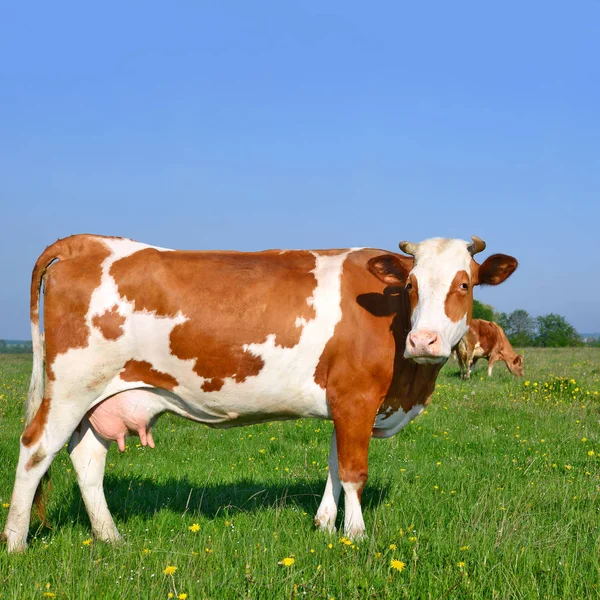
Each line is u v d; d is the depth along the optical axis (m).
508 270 5.41
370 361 5.40
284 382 5.42
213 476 7.54
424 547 4.76
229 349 5.28
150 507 6.29
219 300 5.28
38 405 5.28
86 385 5.24
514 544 4.71
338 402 5.43
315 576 4.13
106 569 4.41
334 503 5.71
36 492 5.21
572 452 8.50
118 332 5.20
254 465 8.09
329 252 5.81
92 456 5.54
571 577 4.13
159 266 5.29
